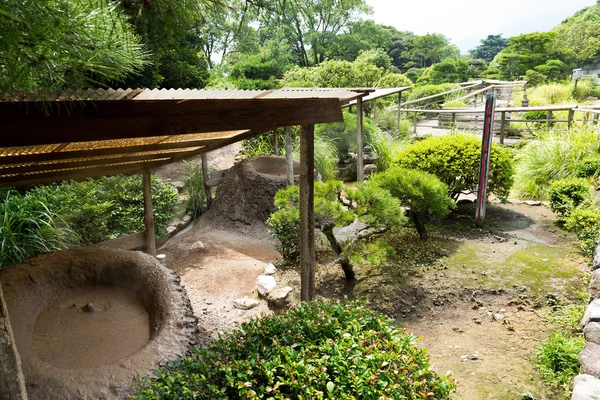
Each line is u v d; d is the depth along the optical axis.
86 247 3.19
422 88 16.91
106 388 2.03
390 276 4.32
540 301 3.78
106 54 1.54
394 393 1.80
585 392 2.34
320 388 1.85
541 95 16.41
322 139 8.62
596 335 2.91
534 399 2.64
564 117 12.14
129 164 4.08
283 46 15.16
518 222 5.81
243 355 2.13
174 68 7.77
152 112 1.75
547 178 6.91
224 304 4.00
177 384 1.92
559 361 2.91
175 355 2.30
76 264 3.00
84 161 3.11
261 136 8.69
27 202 4.22
